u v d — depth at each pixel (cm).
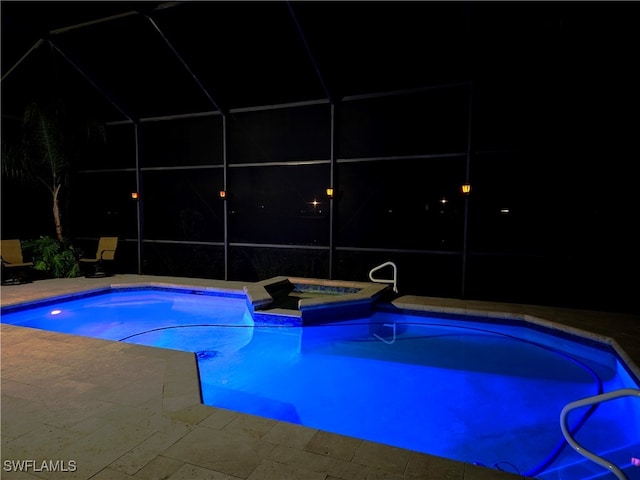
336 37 538
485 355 416
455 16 486
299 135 659
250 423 208
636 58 464
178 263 753
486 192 554
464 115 563
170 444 188
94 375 274
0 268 648
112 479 161
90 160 795
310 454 180
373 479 161
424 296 585
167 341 462
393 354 419
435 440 261
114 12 550
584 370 373
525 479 162
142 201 766
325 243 659
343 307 508
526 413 294
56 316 560
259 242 701
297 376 366
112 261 796
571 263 514
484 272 555
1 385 257
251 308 513
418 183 596
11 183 728
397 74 571
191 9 531
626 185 488
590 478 219
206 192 727
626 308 488
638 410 287
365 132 619
